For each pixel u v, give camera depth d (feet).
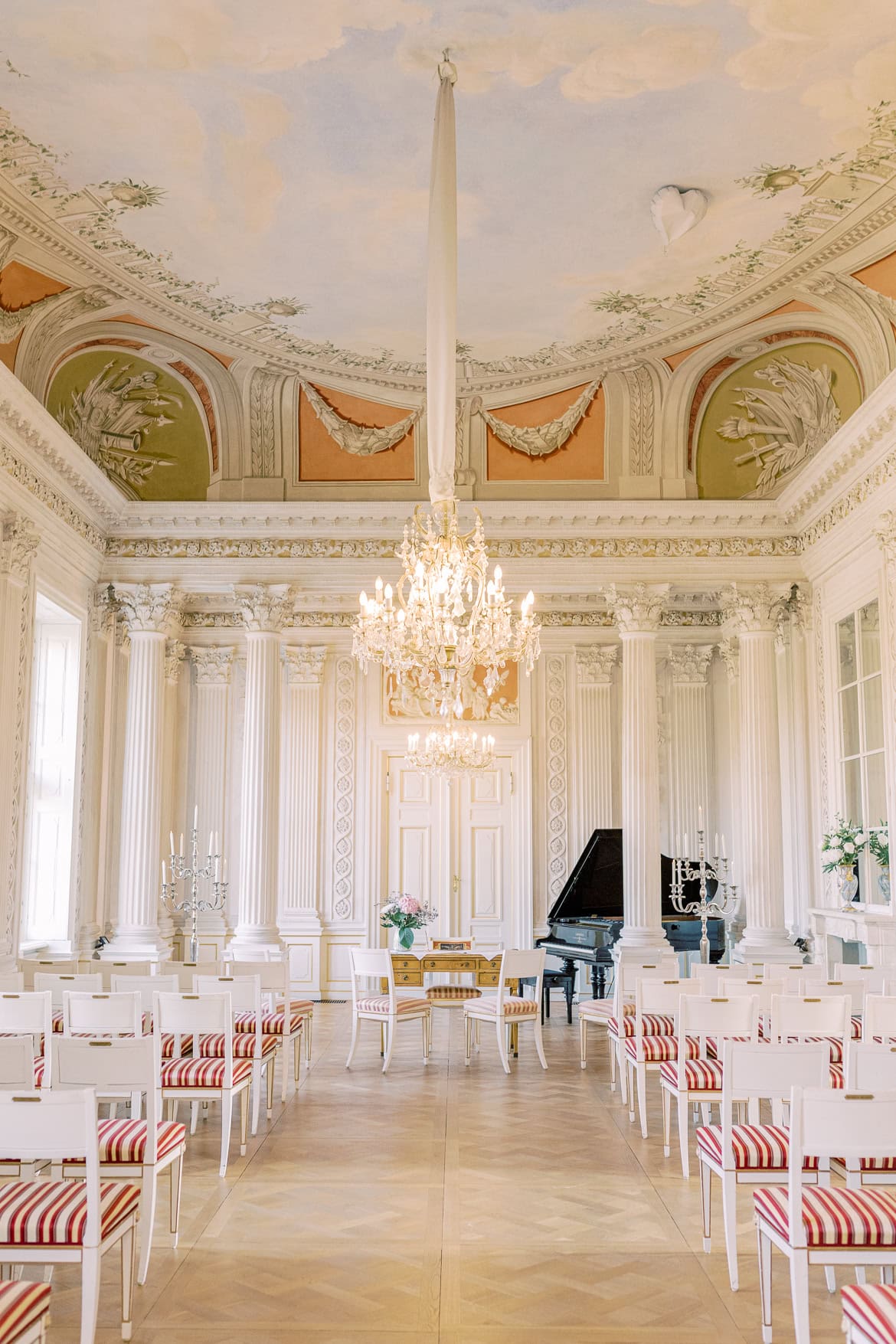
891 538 31.01
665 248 28.58
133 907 38.63
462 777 49.52
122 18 20.34
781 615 41.04
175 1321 14.78
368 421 39.78
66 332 33.27
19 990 27.14
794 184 25.80
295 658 50.06
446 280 21.91
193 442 39.96
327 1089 29.60
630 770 38.60
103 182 25.63
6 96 22.61
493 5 20.16
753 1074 16.42
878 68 21.86
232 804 49.37
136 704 38.99
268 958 37.50
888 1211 13.53
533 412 39.47
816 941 37.60
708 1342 14.25
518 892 49.08
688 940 40.57
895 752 30.99
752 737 38.83
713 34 20.94
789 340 35.40
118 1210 14.08
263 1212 19.26
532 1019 32.91
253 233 27.91
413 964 36.04
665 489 39.24
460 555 24.29
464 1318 14.89
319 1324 14.69
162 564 39.40
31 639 32.24
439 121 21.85
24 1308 11.15
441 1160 22.57
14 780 31.27
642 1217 19.08
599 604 50.14
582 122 23.48
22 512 31.83
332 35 20.86
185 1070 21.85
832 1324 14.84
